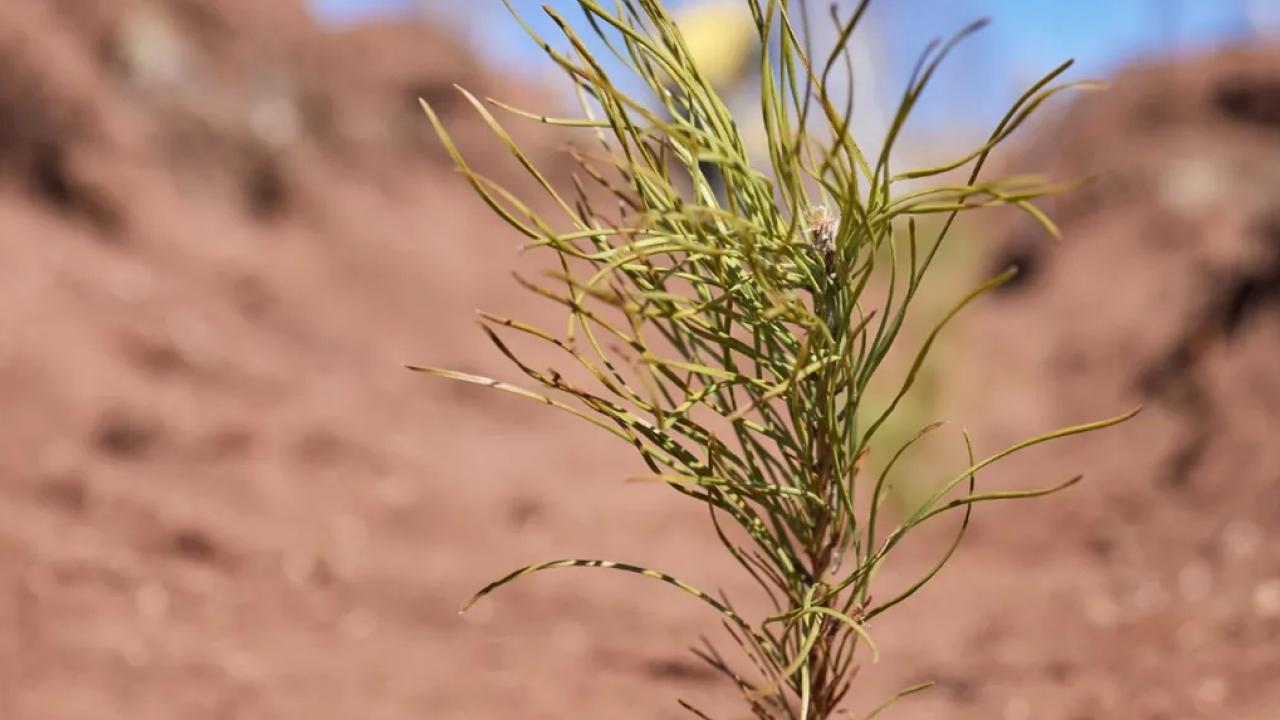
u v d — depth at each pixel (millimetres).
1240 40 7621
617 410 1045
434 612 3271
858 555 1098
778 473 2557
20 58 6172
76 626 2754
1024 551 3869
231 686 2547
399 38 10305
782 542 1183
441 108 10203
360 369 6344
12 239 5547
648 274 1077
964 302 833
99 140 6465
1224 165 7070
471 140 10180
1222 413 4367
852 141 963
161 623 2887
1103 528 3924
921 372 5383
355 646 2936
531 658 2889
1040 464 4797
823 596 1071
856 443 1122
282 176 7855
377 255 7852
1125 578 3352
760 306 1075
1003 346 6363
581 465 5301
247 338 5992
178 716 2375
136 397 4574
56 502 3656
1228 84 7355
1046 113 8633
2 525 3234
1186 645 2586
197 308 5887
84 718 2320
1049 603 3170
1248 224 5539
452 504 4383
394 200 9102
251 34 8250
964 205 864
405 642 3008
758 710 1243
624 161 1057
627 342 1024
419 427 5707
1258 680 2275
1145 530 3820
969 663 2717
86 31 6977
